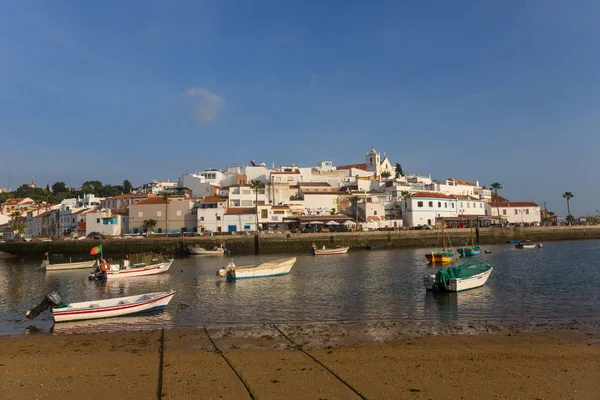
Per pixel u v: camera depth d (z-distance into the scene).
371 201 117.06
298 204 110.25
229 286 42.38
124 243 81.75
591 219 147.00
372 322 25.89
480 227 110.81
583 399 13.85
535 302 31.69
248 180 129.88
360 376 15.98
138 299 30.20
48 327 26.12
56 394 14.52
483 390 14.62
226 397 14.08
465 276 37.16
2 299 37.78
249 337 22.34
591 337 21.72
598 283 40.03
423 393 14.37
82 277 53.81
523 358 18.14
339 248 83.69
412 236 97.44
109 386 15.18
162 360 18.12
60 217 115.25
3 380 15.88
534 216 131.88
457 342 20.95
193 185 125.69
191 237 84.00
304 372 16.42
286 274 50.41
